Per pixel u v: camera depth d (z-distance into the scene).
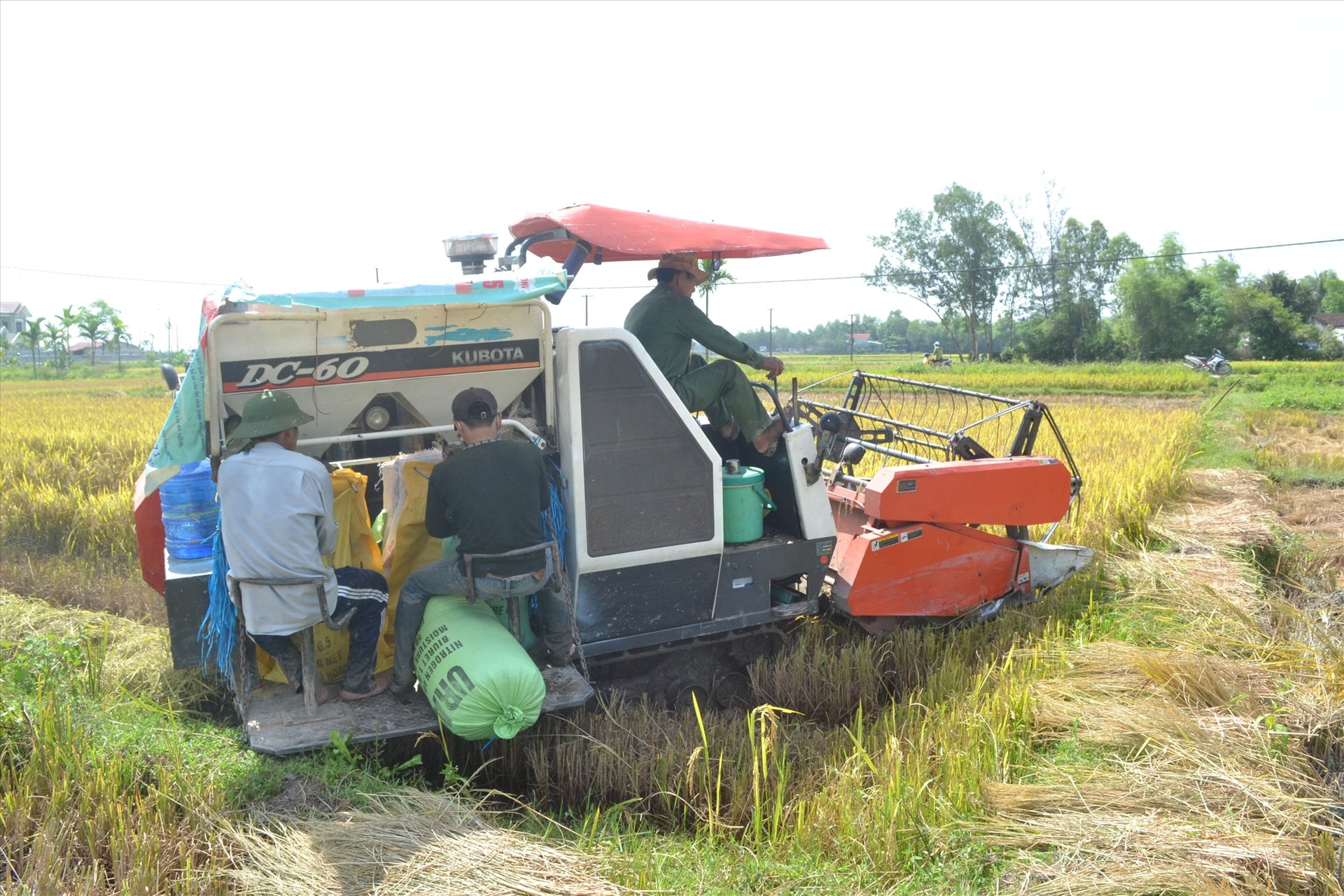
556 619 4.21
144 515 4.64
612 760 4.22
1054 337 65.31
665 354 4.92
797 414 5.59
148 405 25.56
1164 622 6.16
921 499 5.75
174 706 4.80
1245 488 10.98
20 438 14.77
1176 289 62.53
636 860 3.35
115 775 3.55
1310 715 4.64
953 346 123.75
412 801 3.57
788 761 4.27
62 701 4.27
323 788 3.60
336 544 4.13
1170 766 4.06
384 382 4.07
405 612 4.03
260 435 3.69
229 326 3.76
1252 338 63.88
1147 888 3.20
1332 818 3.71
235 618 3.89
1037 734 4.53
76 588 6.83
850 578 5.59
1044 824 3.62
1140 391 33.53
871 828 3.58
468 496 3.83
